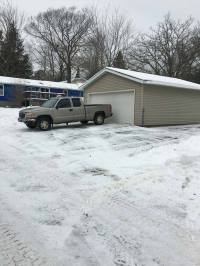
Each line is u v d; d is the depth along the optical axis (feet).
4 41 113.60
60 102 39.88
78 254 9.90
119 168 20.03
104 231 11.43
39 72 123.95
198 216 12.44
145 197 14.60
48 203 14.11
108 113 44.32
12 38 114.11
